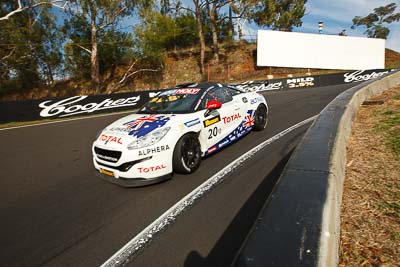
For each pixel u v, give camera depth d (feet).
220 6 80.38
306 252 3.49
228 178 10.37
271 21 81.20
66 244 7.06
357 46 71.56
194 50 93.40
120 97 39.17
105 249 6.75
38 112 32.07
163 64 83.61
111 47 73.26
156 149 9.77
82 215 8.52
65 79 84.28
